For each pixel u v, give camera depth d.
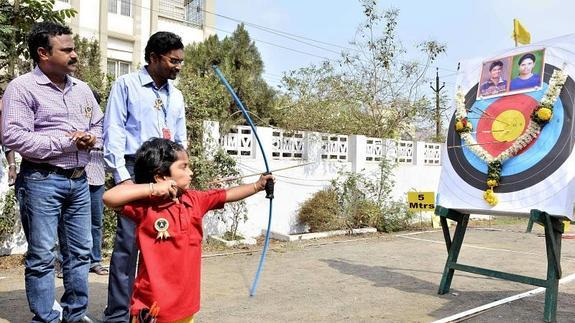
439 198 4.79
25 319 3.72
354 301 4.45
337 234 8.87
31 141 3.09
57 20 6.14
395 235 9.16
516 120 4.44
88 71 9.22
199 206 2.61
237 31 11.70
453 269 4.72
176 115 3.55
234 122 8.23
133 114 3.33
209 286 4.97
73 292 3.45
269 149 8.66
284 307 4.22
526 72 4.53
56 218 3.29
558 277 4.02
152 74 3.41
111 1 14.90
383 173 10.17
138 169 2.47
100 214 5.07
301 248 7.51
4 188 6.09
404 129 12.85
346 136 10.09
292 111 10.33
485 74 4.84
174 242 2.45
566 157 4.07
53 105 3.29
